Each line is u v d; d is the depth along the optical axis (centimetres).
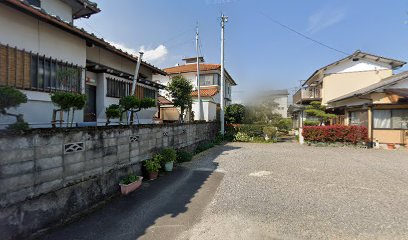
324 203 415
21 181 281
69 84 546
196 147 1055
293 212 376
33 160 296
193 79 2003
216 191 483
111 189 451
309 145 1295
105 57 768
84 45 601
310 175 612
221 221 344
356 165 743
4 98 283
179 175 612
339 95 1769
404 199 435
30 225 293
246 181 556
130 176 496
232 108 1823
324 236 301
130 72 909
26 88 444
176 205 407
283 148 1173
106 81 701
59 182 335
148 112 945
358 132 1221
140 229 321
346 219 350
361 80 1727
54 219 326
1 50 402
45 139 313
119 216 362
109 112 589
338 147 1220
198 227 326
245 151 1058
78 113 586
